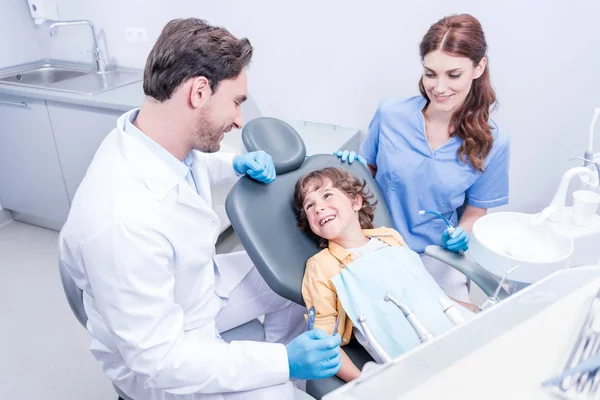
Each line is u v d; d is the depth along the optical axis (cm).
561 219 97
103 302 80
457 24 113
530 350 48
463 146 128
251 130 121
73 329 175
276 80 205
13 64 237
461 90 117
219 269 119
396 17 174
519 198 189
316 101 203
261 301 121
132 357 82
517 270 86
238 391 93
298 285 107
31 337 172
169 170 87
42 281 201
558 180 179
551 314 53
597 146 169
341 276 105
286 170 119
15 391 151
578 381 45
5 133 219
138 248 78
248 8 197
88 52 238
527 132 176
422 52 119
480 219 100
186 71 80
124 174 83
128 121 91
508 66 168
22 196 233
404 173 136
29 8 236
